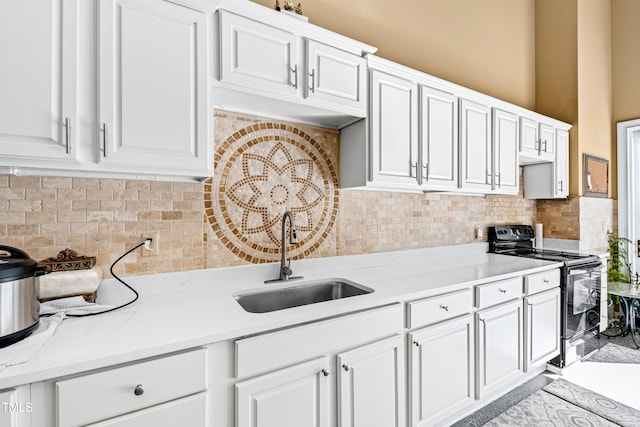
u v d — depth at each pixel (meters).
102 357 0.88
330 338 1.29
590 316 2.65
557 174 2.97
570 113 3.12
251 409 1.11
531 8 3.35
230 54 1.34
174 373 0.98
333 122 1.93
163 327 1.09
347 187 1.96
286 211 1.85
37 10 1.00
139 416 0.92
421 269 2.12
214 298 1.44
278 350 1.16
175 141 1.22
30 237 1.25
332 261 2.01
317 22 1.98
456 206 2.66
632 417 1.84
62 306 1.18
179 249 1.55
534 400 2.02
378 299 1.43
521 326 2.11
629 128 3.40
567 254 2.76
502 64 3.05
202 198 1.60
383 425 1.43
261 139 1.77
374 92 1.79
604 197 3.37
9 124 0.97
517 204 3.15
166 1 1.20
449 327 1.69
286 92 1.48
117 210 1.41
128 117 1.13
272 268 1.79
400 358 1.49
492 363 1.91
